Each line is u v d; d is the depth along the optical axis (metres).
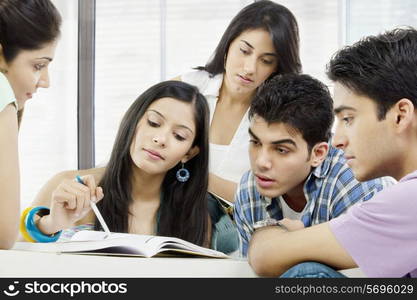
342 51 1.13
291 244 1.01
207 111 2.18
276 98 1.56
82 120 3.26
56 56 3.26
